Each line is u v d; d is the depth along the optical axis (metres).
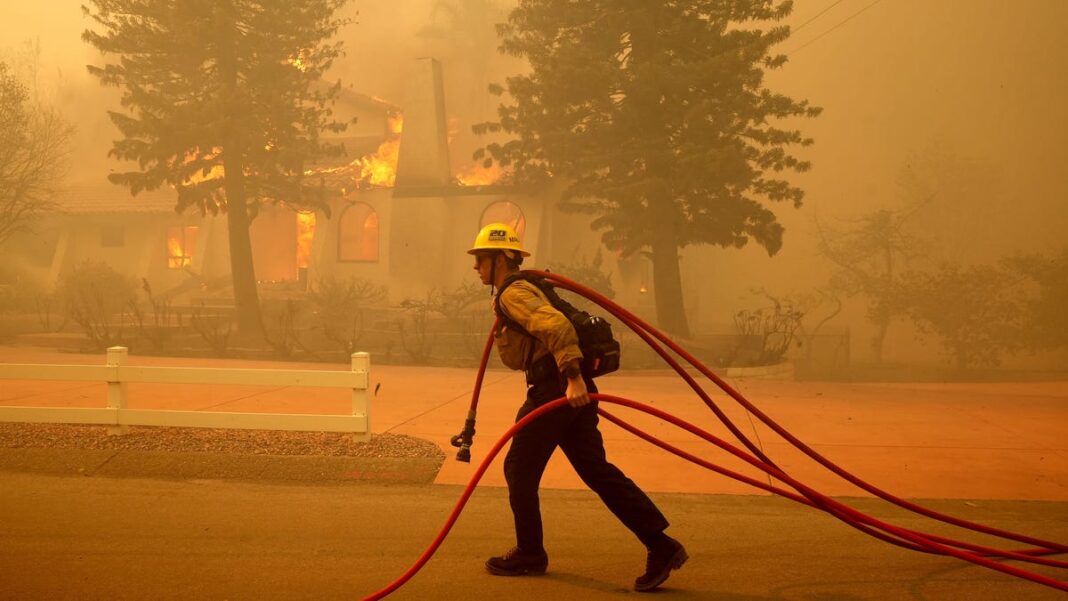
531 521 4.16
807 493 3.93
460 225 26.62
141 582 4.07
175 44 21.94
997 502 5.97
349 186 27.98
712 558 4.58
